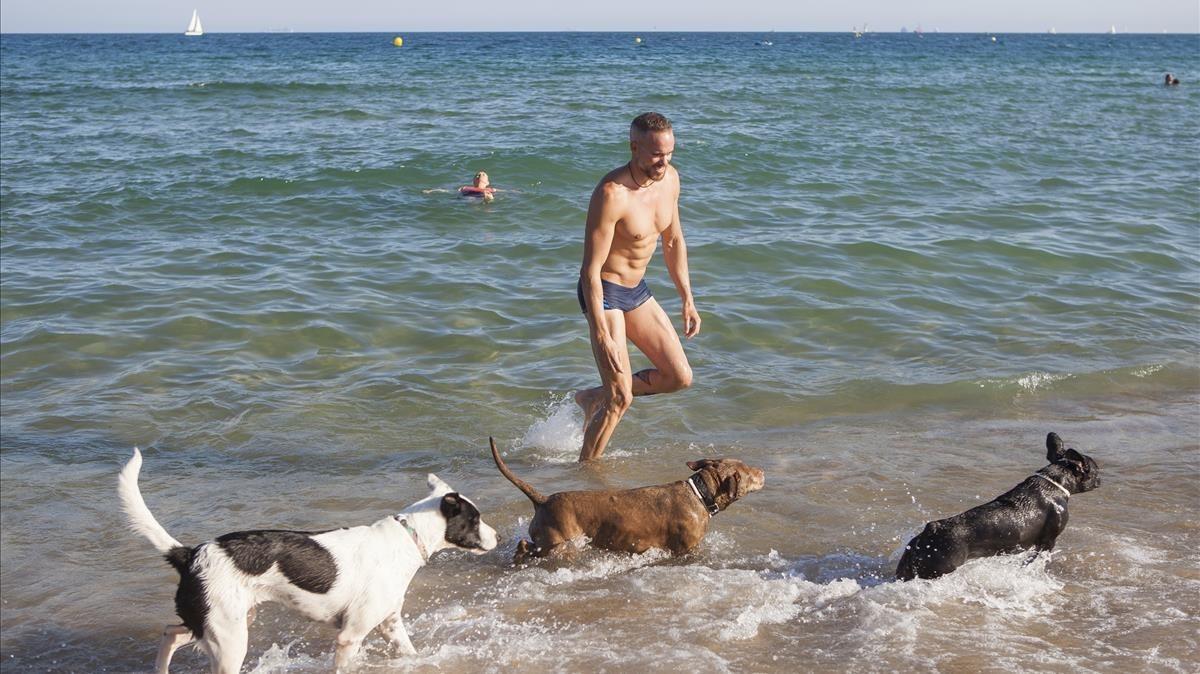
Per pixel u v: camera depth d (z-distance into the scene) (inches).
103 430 285.7
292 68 1918.1
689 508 202.8
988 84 1562.5
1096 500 227.5
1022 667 158.1
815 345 355.9
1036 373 319.3
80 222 550.0
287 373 328.8
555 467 257.0
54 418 293.7
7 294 411.8
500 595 189.9
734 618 177.2
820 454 261.0
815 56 2632.9
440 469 257.3
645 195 241.3
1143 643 165.2
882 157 760.3
